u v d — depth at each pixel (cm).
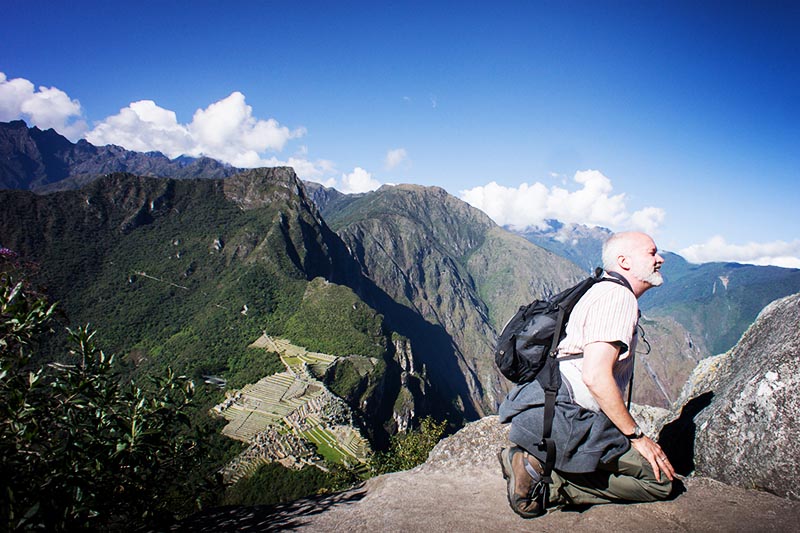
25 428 396
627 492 352
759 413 404
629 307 320
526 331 354
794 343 412
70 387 461
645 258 341
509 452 369
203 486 545
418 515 404
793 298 511
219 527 443
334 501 482
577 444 332
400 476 536
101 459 445
